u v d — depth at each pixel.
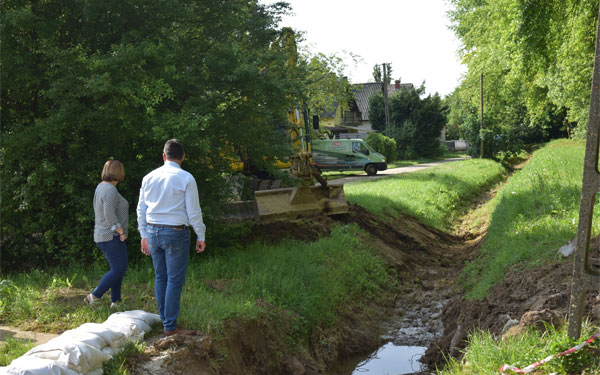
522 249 8.67
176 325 5.52
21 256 9.23
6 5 8.62
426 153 54.66
